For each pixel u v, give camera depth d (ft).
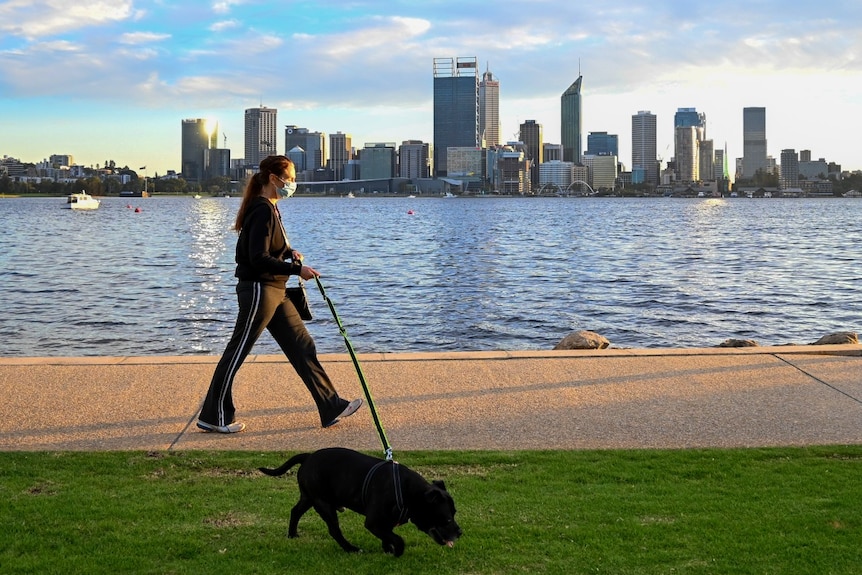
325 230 268.62
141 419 25.64
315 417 26.04
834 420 25.43
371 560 15.92
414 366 32.60
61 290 97.30
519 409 26.66
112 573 15.29
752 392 28.71
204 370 31.83
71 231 243.60
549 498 18.80
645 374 31.27
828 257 152.97
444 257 153.07
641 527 17.12
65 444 23.24
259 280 24.26
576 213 493.36
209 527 17.42
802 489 19.34
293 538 16.96
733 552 15.97
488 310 84.53
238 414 26.40
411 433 24.26
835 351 34.50
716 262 142.00
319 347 65.46
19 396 28.09
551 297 94.79
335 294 96.53
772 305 88.89
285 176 24.58
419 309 84.94
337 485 16.14
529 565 15.57
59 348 63.57
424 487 15.15
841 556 15.79
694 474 20.53
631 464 21.20
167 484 19.95
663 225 310.04
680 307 87.40
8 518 17.63
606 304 89.25
